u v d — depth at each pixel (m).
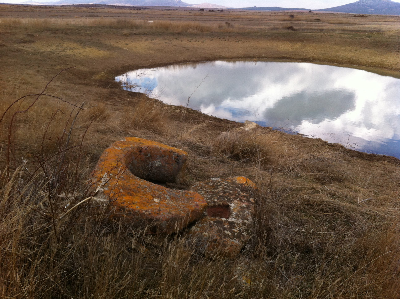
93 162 3.67
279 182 4.16
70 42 18.00
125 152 2.99
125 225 2.29
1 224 1.59
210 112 10.27
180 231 2.44
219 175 4.27
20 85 9.34
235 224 2.67
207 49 22.05
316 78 16.42
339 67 19.80
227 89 13.41
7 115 4.54
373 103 12.34
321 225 3.13
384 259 2.38
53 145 3.78
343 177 5.04
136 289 1.85
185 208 2.50
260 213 2.94
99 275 1.75
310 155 6.04
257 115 10.27
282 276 2.31
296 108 11.28
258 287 2.08
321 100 12.45
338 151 7.16
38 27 20.27
